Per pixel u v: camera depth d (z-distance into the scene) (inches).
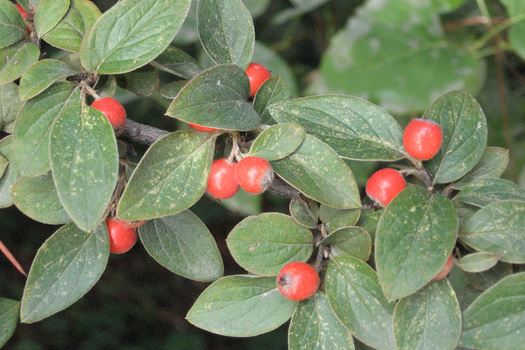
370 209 10.8
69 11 10.7
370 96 13.4
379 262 9.5
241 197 14.8
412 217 9.7
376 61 13.5
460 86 13.4
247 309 10.4
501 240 10.0
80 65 11.0
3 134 10.9
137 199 9.7
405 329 9.9
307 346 10.2
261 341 27.6
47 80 10.1
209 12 10.7
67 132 9.7
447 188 10.8
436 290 9.9
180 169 9.9
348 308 10.2
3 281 28.2
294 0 16.4
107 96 10.6
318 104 10.6
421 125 10.2
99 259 10.3
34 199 10.1
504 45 14.9
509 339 9.7
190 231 10.7
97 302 29.6
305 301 10.3
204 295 10.4
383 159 10.5
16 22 10.5
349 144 10.5
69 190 9.5
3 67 10.3
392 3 13.7
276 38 19.9
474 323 9.8
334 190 10.1
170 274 31.9
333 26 19.4
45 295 10.1
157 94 15.7
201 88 9.9
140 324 29.7
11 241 29.4
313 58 22.2
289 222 10.5
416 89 13.4
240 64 10.8
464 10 15.6
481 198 10.5
